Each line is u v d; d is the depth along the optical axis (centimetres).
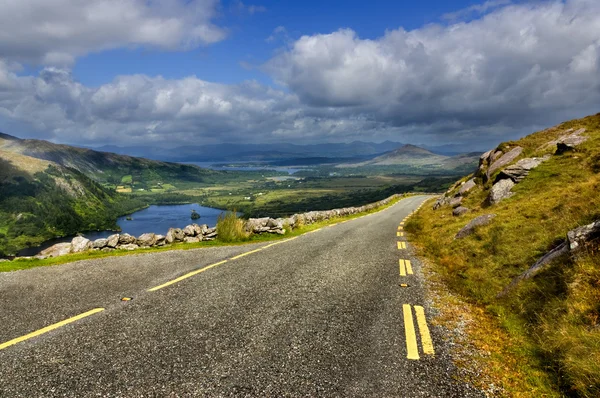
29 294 733
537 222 1148
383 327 590
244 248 1394
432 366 466
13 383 397
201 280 854
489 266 985
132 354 471
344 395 391
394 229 2209
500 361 495
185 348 493
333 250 1345
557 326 553
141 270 962
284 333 552
